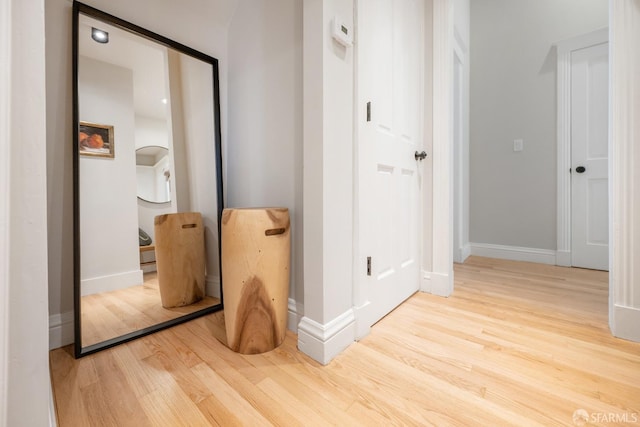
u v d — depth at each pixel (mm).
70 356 1056
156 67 1355
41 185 490
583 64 2279
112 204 1232
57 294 1126
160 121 1378
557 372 938
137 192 1308
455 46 2414
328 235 1035
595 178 2250
